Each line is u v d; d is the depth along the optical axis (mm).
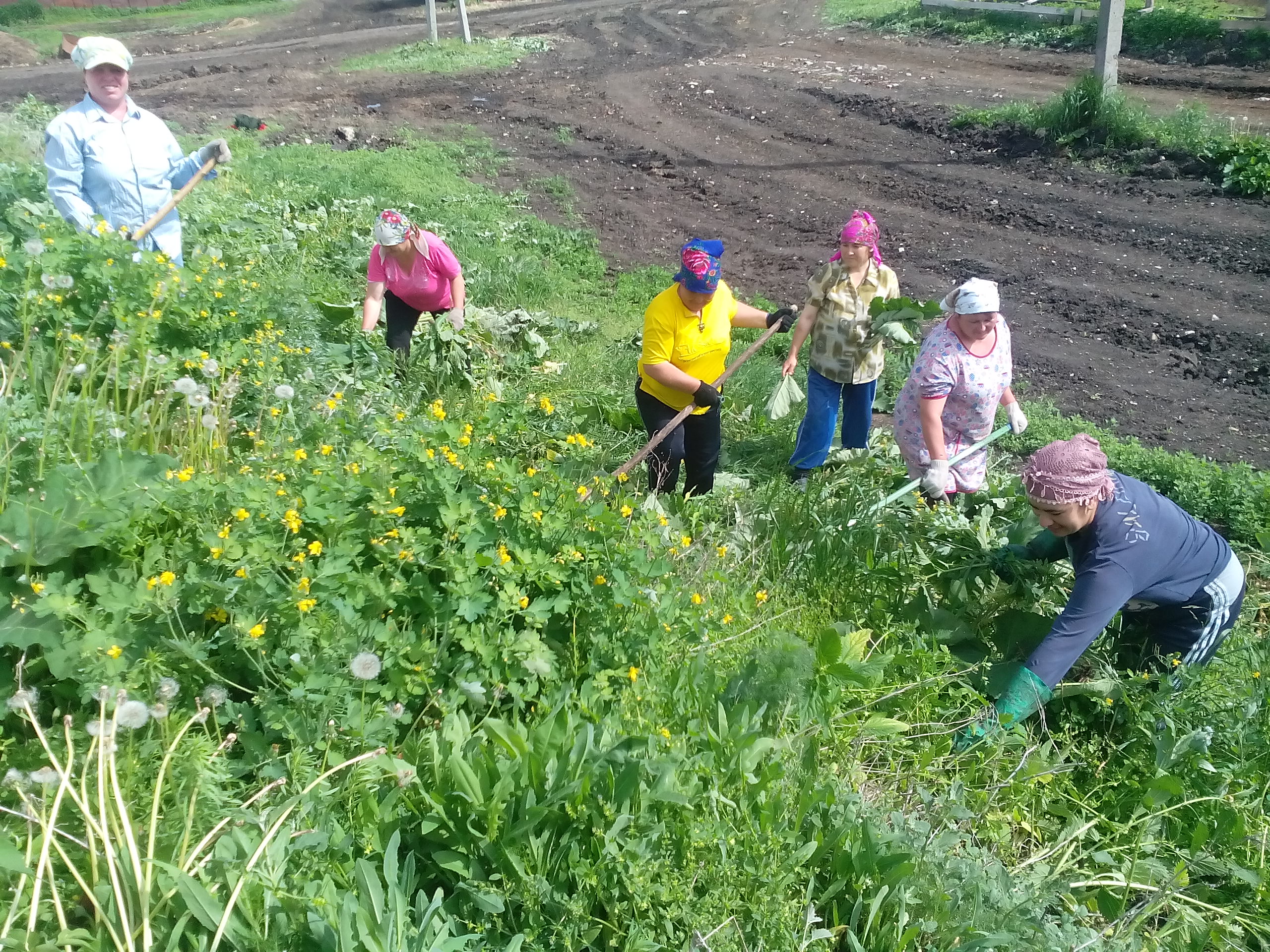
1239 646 4449
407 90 19203
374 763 3025
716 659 3926
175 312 5406
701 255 4926
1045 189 12062
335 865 2771
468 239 10555
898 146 14094
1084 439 3779
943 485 4934
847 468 5781
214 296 5699
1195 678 3963
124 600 3125
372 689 3271
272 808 2838
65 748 2977
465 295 8359
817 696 3744
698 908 2797
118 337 4758
